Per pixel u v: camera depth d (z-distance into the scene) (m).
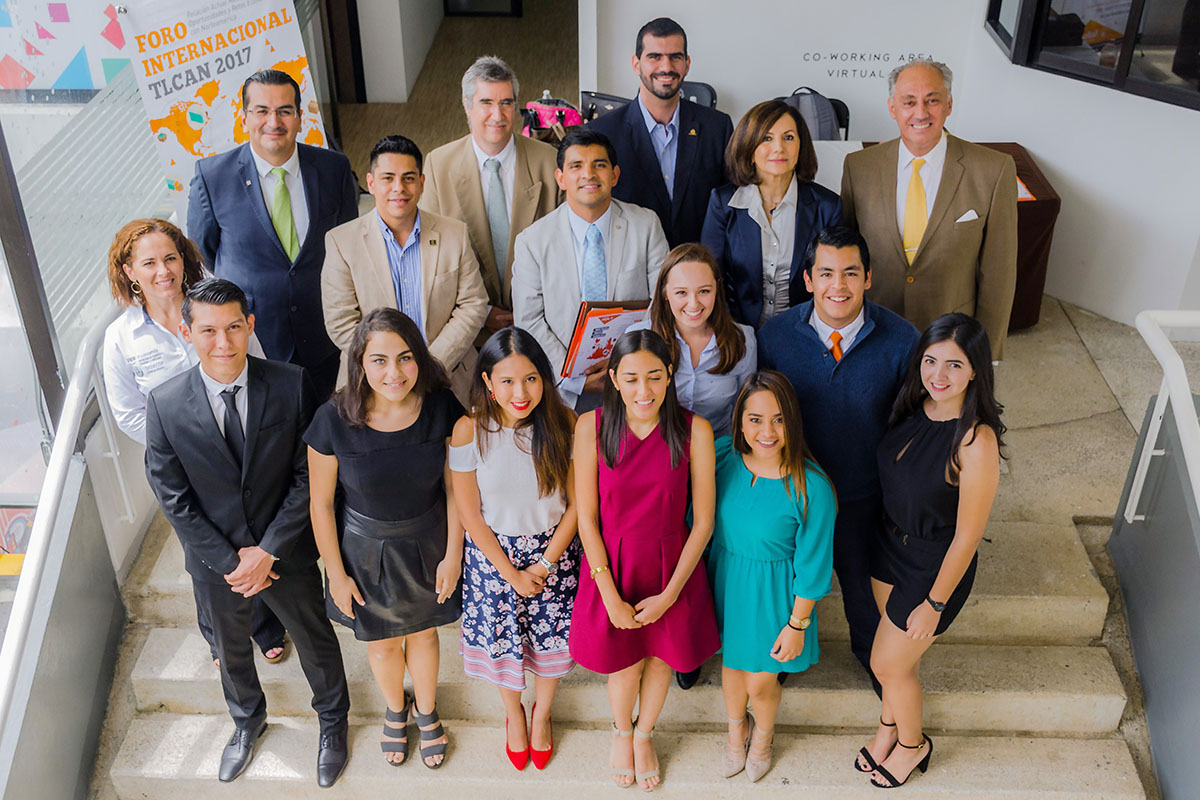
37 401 3.48
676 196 3.66
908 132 3.17
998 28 5.03
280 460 2.82
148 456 2.81
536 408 2.71
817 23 5.34
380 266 3.24
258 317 3.55
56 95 4.27
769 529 2.78
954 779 3.18
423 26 7.67
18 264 3.17
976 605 3.41
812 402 2.89
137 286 3.02
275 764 3.26
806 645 2.97
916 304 3.36
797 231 3.14
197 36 3.84
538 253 3.21
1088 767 3.22
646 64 3.47
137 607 3.61
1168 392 3.28
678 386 2.94
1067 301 4.97
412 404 2.70
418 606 2.93
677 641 2.89
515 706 3.13
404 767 3.24
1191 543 3.11
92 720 3.39
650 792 3.20
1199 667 3.01
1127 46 4.37
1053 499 3.81
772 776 3.20
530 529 2.85
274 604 2.97
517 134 3.60
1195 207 4.39
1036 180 4.55
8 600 3.87
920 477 2.67
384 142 3.08
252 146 3.42
